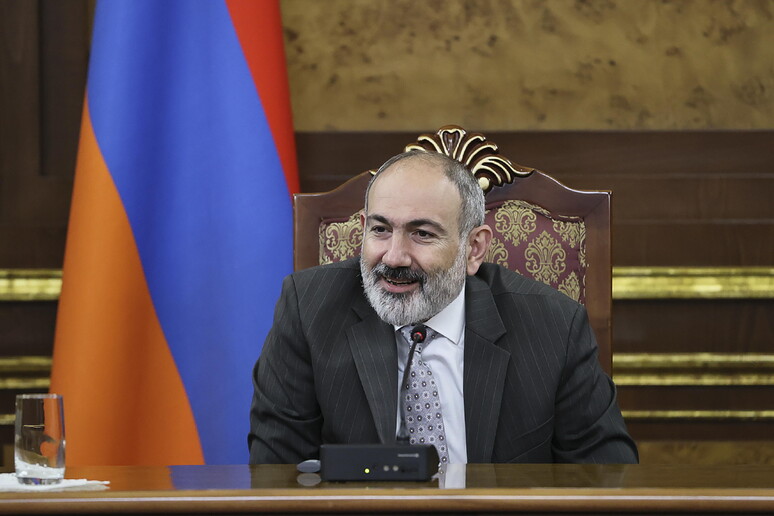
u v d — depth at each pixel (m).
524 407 6.74
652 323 11.30
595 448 6.71
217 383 9.63
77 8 11.34
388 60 11.54
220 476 5.12
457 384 6.82
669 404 11.27
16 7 11.31
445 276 6.58
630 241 11.30
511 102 11.51
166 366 9.61
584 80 11.52
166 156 9.88
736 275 11.20
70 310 9.59
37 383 11.12
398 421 6.66
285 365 6.94
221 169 9.88
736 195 11.38
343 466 4.85
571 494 4.35
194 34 10.02
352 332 6.87
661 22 11.52
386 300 6.55
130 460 9.48
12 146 11.29
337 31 11.56
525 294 7.21
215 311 9.70
